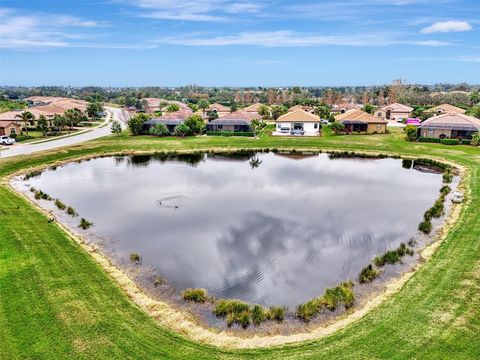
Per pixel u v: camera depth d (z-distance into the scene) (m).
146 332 17.47
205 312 19.86
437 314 18.20
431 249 26.62
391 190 43.06
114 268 24.12
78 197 40.06
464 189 41.53
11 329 17.09
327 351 16.14
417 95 179.25
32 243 26.12
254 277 23.67
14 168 51.81
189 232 30.62
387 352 15.80
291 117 87.19
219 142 74.06
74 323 17.67
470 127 70.12
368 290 21.73
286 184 45.75
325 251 27.27
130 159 62.44
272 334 17.95
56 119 90.44
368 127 86.19
